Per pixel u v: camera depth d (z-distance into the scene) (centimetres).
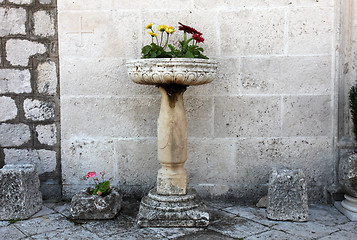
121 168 374
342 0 348
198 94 364
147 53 304
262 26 357
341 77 354
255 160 367
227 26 358
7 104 373
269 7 355
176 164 315
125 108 369
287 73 359
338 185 358
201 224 300
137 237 281
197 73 278
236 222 312
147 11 359
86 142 372
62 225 307
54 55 369
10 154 378
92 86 367
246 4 356
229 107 364
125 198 376
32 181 338
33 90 372
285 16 355
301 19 354
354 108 338
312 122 361
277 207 317
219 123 366
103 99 368
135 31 362
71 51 365
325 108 359
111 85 367
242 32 358
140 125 370
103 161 374
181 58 271
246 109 364
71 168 375
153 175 373
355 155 326
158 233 290
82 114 370
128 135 371
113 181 375
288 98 361
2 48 368
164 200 310
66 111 370
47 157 379
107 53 364
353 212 321
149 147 371
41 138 377
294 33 356
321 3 352
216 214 332
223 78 362
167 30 312
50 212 339
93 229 298
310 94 359
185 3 357
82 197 322
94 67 366
